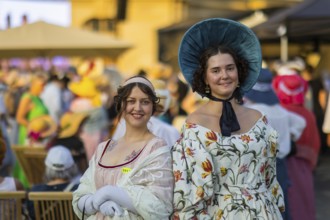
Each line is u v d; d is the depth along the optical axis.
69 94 10.05
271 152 3.50
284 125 5.48
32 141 7.70
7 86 11.20
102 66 15.71
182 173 3.33
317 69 12.88
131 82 3.52
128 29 21.06
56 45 11.41
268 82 5.48
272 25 10.35
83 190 3.50
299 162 6.05
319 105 11.19
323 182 9.66
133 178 3.35
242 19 15.82
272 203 3.48
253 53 3.58
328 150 11.84
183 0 21.28
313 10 9.74
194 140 3.36
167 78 12.23
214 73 3.46
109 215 3.31
